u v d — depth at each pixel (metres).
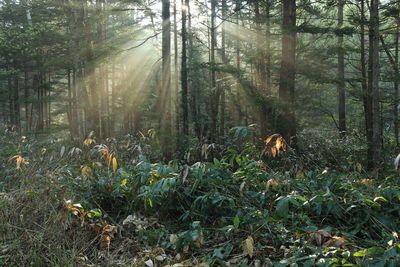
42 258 3.35
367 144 9.68
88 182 5.00
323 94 15.98
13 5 18.59
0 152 7.60
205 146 4.59
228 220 4.09
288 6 9.27
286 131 8.67
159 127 9.43
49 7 15.88
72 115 16.92
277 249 3.47
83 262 3.33
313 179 4.96
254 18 13.30
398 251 2.76
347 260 2.93
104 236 3.65
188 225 4.20
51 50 18.23
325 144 9.93
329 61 13.43
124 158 6.78
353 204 4.01
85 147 6.93
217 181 4.36
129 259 3.48
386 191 4.10
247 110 12.97
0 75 18.72
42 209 4.09
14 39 17.06
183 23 12.09
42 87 17.89
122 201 4.80
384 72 11.87
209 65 10.27
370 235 3.75
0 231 3.70
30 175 5.21
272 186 4.42
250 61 10.61
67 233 3.83
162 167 4.33
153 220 4.34
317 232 3.12
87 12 13.07
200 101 16.03
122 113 14.13
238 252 3.49
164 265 3.33
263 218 3.66
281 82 9.17
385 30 11.11
